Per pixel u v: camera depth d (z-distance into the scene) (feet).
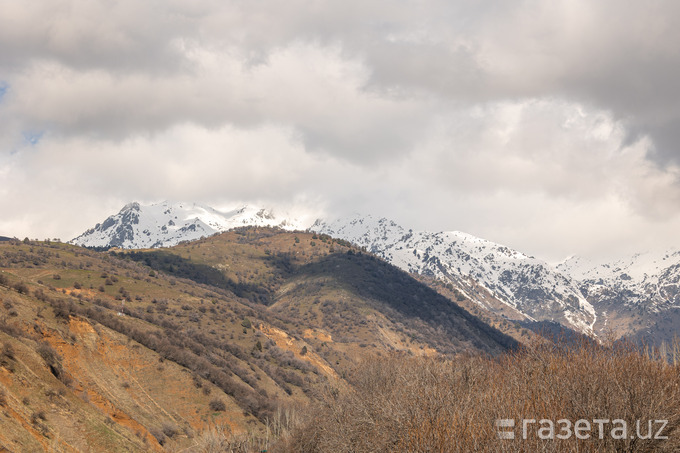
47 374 235.81
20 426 180.24
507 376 144.77
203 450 268.82
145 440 257.34
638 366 120.88
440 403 131.85
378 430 151.94
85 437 209.97
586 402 114.93
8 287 311.27
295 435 240.94
